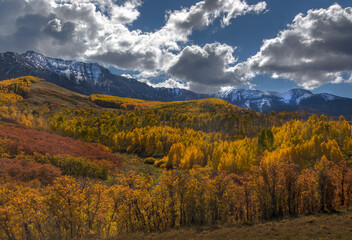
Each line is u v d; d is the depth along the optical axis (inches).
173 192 1280.8
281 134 4640.8
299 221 1059.3
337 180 1492.4
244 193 1460.4
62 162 2054.6
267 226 1021.2
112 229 1195.3
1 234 890.1
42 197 954.1
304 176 1492.4
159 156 4281.5
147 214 1259.8
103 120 5920.3
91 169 2073.1
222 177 1412.4
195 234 1015.0
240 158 2918.3
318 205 1496.1
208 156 3786.9
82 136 4315.9
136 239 991.6
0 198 958.4
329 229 845.8
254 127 6614.2
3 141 2165.4
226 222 1293.1
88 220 1035.3
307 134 4825.3
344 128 4414.4
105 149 3676.2
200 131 5689.0
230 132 6230.3
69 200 956.0
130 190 1163.9
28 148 2214.6
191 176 1397.6
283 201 1491.1
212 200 1363.2
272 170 1486.2
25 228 920.3
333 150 3075.8
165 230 1167.6
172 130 5674.2
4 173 1466.5
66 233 1000.2
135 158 3944.4
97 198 1039.6
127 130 5482.3
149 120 6830.7
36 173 1593.3
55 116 5689.0
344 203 1530.5
